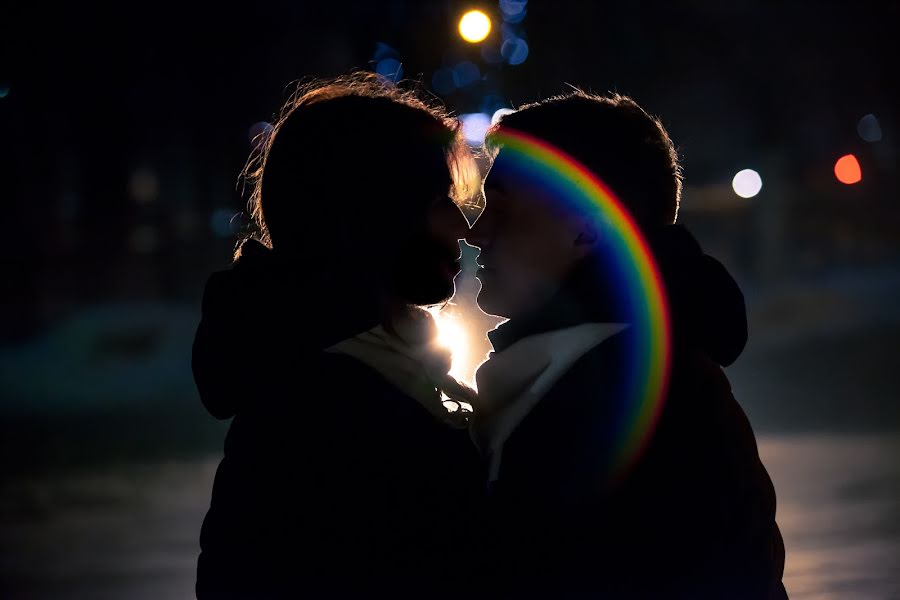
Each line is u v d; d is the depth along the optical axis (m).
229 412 3.52
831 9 37.12
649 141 3.77
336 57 33.31
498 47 30.03
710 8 35.94
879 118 38.28
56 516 12.23
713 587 3.46
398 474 3.39
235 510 3.42
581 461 3.51
